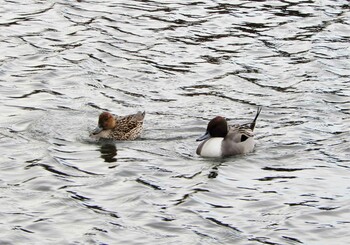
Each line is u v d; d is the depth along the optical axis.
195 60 25.66
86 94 23.25
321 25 28.33
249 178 18.67
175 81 24.22
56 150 19.86
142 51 26.19
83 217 16.94
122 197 17.73
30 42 26.59
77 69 24.78
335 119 21.78
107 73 24.62
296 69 25.05
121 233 16.38
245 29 27.98
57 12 28.98
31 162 19.20
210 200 17.67
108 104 22.64
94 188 18.09
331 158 19.55
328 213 17.19
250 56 25.98
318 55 26.02
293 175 18.77
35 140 20.34
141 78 24.36
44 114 21.81
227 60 25.67
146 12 29.25
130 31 27.62
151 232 16.44
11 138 20.36
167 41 26.94
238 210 17.31
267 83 24.16
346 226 16.75
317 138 20.64
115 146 20.16
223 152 19.62
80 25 28.00
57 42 26.67
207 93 23.45
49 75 24.33
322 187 18.23
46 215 17.00
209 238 16.27
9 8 29.36
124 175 18.67
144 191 17.95
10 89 23.38
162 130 21.09
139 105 22.62
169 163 19.33
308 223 16.84
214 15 29.11
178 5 30.00
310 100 22.94
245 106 22.62
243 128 20.27
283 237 16.36
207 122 21.53
